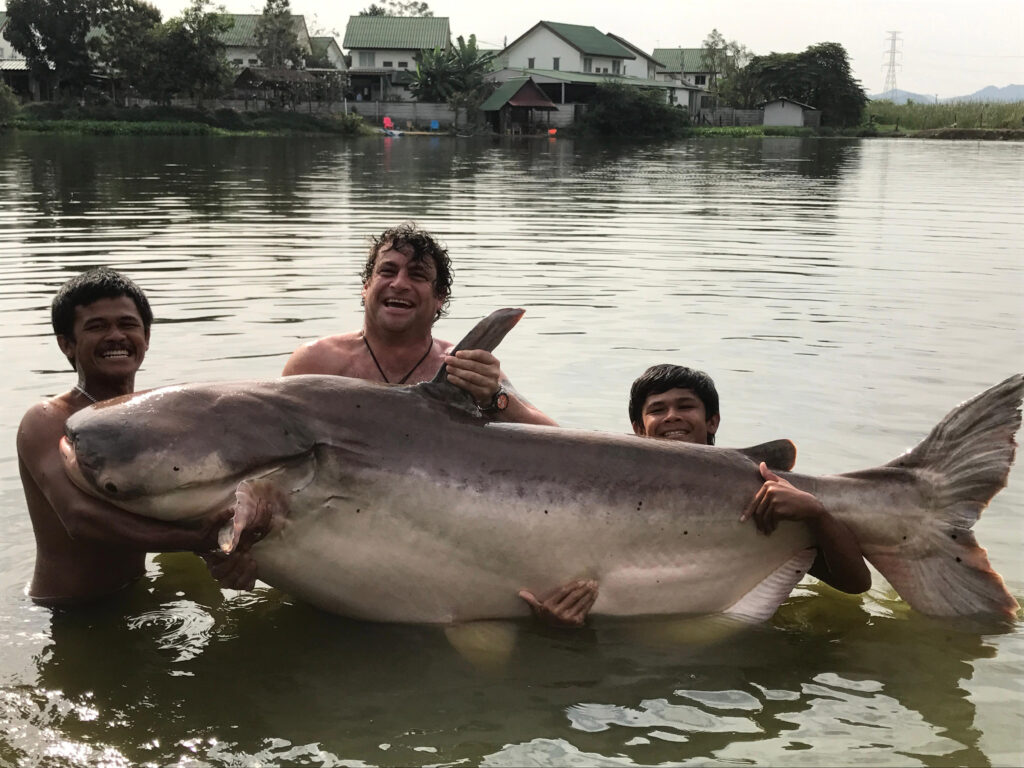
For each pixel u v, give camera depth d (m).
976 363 3.27
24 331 3.45
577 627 1.83
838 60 38.22
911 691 1.62
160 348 3.24
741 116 38.09
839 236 6.19
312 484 1.69
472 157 16.39
